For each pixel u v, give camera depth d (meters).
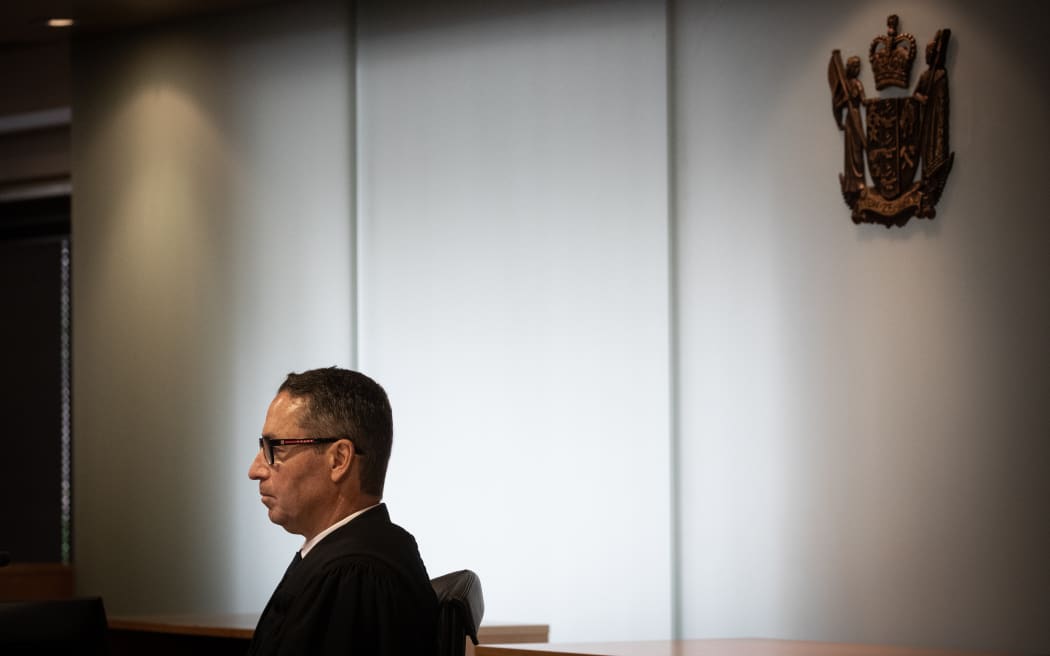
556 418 6.77
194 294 7.84
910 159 5.95
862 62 6.13
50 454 9.79
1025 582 5.64
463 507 6.96
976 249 5.83
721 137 6.50
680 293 6.54
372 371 7.31
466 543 6.93
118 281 8.09
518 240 6.97
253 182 7.73
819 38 6.27
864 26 6.14
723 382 6.39
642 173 6.67
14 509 9.86
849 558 6.01
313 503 3.58
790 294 6.26
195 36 7.96
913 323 5.95
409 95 7.34
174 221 7.94
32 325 9.88
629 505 6.54
